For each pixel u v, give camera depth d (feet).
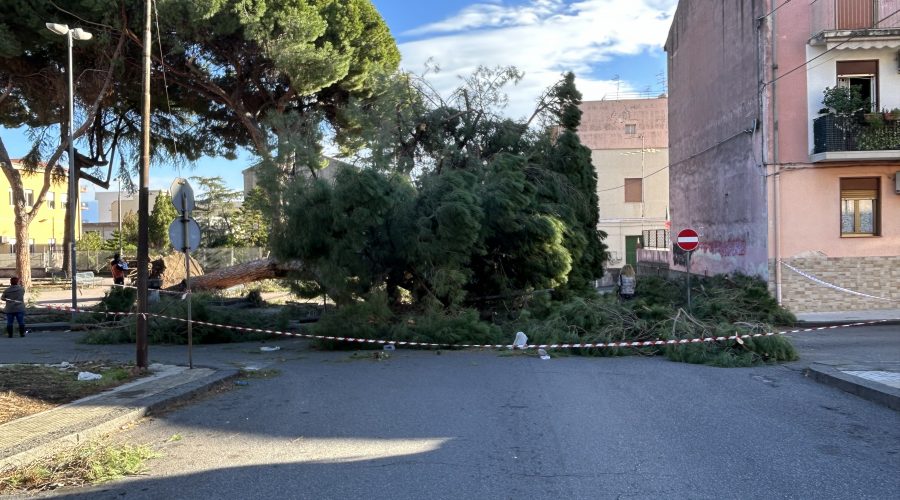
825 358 37.99
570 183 63.41
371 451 19.95
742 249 67.97
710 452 19.34
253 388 31.01
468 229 45.60
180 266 84.74
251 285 95.20
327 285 47.03
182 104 86.22
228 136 92.58
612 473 17.53
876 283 61.87
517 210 49.96
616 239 138.10
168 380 30.99
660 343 38.88
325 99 86.43
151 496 16.47
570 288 58.08
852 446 19.94
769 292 60.18
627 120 142.20
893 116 59.11
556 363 37.63
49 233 198.59
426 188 49.14
